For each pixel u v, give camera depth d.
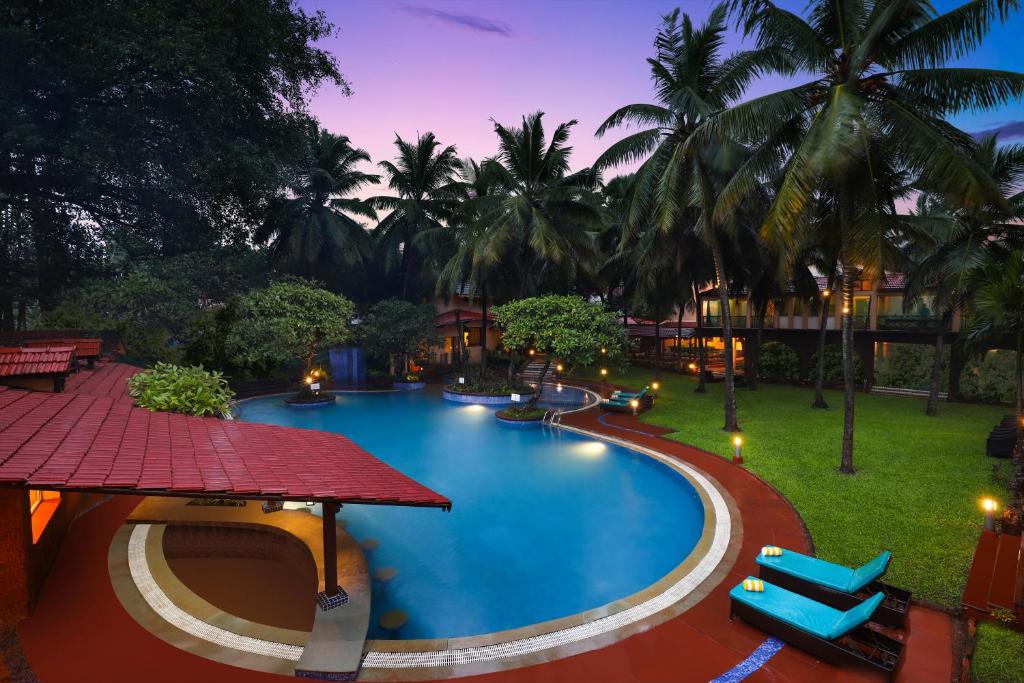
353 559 8.91
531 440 19.41
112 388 13.47
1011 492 11.20
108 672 5.82
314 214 34.94
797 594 7.15
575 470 15.74
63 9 16.53
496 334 43.75
